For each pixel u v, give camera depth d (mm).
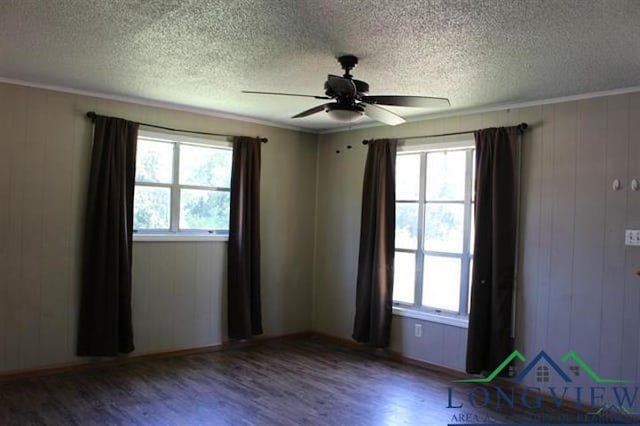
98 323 4527
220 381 4414
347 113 3240
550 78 3645
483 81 3771
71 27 2928
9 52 3420
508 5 2434
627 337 3805
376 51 3164
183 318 5188
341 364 5039
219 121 5391
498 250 4383
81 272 4559
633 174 3805
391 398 4109
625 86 3797
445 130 4949
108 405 3779
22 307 4289
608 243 3910
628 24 2621
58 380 4277
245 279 5438
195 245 5258
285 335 6035
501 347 4359
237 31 2910
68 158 4484
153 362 4895
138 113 4852
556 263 4176
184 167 5219
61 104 4438
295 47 3152
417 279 5188
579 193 4066
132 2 2557
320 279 6195
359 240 5695
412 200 5270
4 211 4203
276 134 5883
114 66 3711
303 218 6176
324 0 2449
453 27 2738
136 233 4914
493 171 4453
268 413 3730
